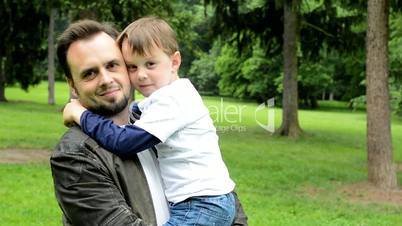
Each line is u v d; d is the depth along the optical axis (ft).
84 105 7.30
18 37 94.79
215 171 7.58
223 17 66.13
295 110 66.54
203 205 7.31
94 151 6.79
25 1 86.69
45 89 162.20
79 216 6.65
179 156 7.38
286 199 30.30
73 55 7.10
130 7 42.86
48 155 41.70
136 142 6.92
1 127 58.49
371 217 27.04
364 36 66.44
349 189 34.06
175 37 8.00
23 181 31.04
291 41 65.72
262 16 67.77
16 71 101.91
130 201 6.82
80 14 46.52
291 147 56.34
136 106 8.11
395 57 70.13
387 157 34.09
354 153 54.24
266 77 148.25
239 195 30.63
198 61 177.17
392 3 44.42
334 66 147.23
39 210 25.09
